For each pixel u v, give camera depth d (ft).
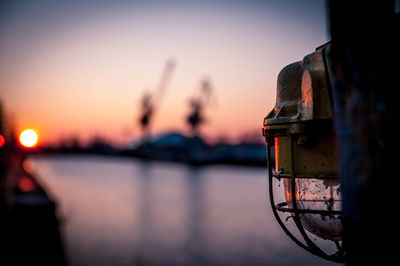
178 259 28.91
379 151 2.71
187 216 49.47
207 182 103.19
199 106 252.21
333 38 3.00
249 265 27.27
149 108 295.89
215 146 239.50
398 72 2.74
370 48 2.80
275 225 42.42
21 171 47.26
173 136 290.56
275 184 4.24
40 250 17.44
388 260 2.68
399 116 2.69
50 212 19.74
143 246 32.73
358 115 2.80
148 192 78.48
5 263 15.66
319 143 3.67
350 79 2.85
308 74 3.63
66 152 485.56
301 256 29.40
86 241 34.53
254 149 210.38
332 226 3.64
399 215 2.66
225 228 41.11
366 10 2.86
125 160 311.06
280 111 4.00
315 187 3.73
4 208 19.56
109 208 56.90
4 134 25.04
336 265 26.40
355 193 2.81
